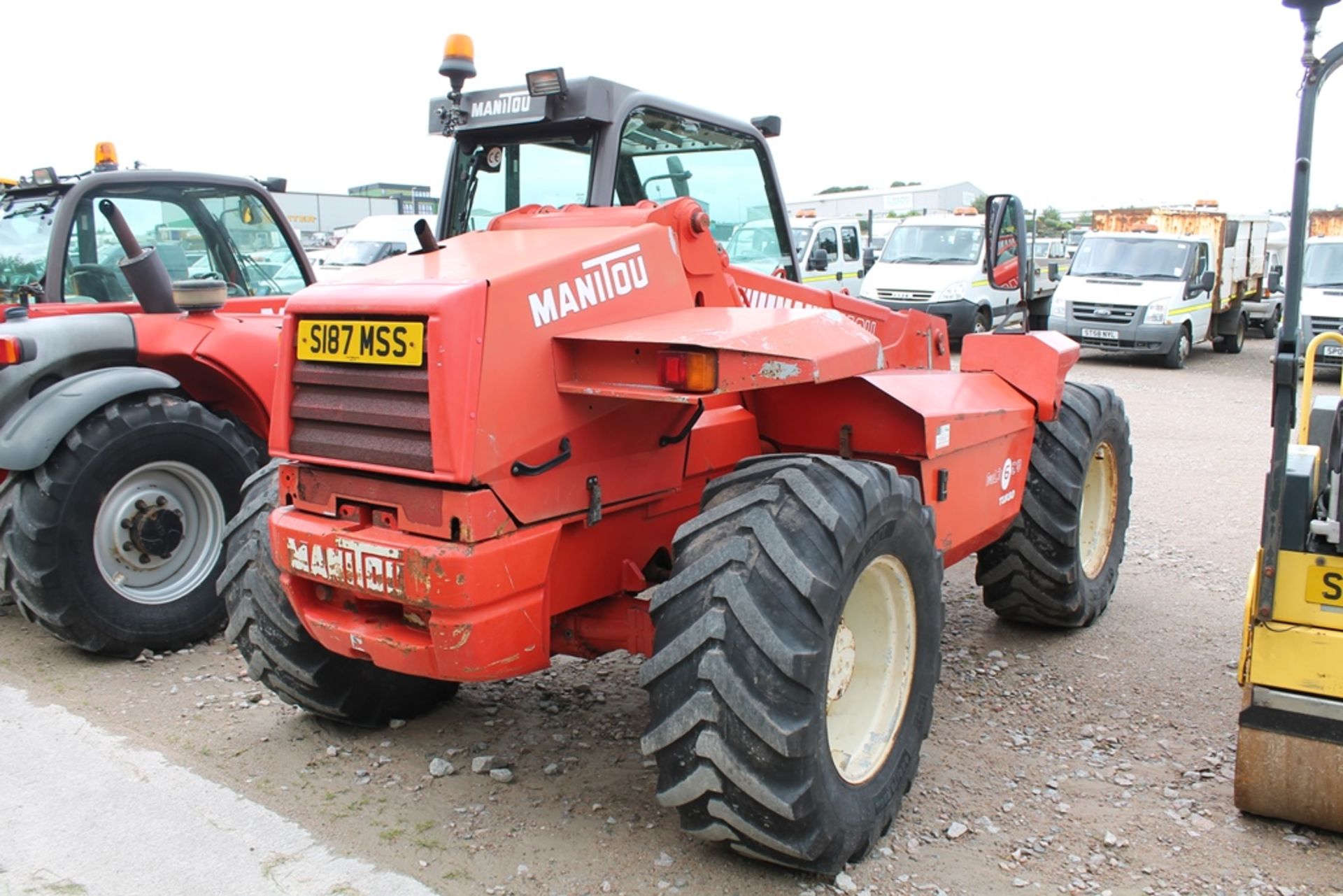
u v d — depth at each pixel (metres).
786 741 2.73
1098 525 5.28
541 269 3.07
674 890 2.99
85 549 4.68
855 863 3.13
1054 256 22.61
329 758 3.81
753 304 4.26
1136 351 15.73
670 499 3.62
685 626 2.84
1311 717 3.17
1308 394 3.75
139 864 3.15
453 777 3.66
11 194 5.88
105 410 4.77
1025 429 4.47
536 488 3.07
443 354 2.86
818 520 2.93
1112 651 4.84
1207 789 3.57
